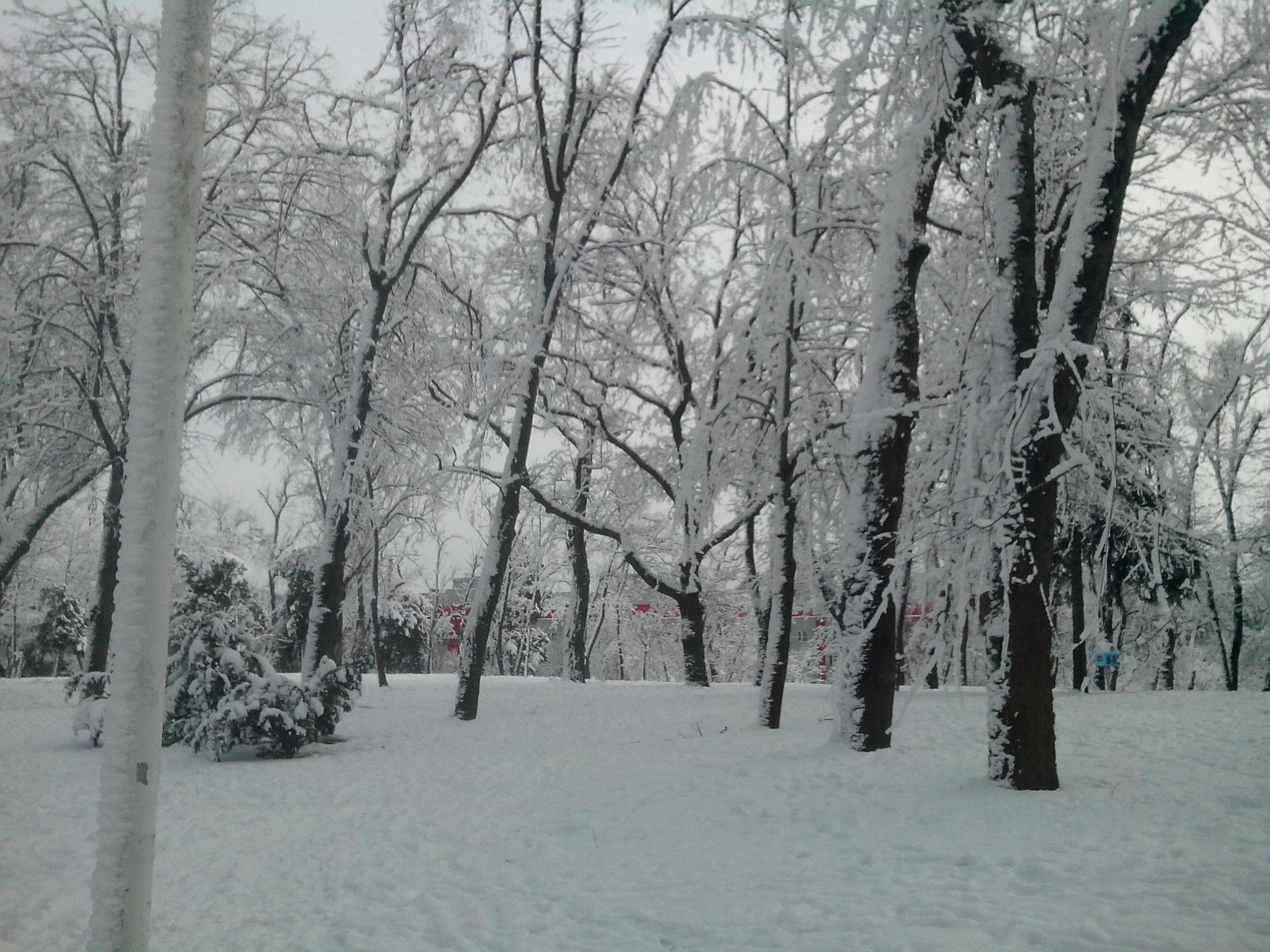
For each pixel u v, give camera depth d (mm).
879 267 13141
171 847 8602
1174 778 10406
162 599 4457
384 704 21828
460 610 57188
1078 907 5910
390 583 46469
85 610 41938
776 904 6457
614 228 21906
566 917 6531
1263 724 15430
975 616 10648
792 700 21453
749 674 49219
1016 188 10977
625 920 6398
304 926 6441
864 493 12875
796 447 19359
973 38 11414
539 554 30250
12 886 7145
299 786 11680
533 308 20156
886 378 12875
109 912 4234
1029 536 9430
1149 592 22453
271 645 38156
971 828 8133
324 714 14961
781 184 18000
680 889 7020
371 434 21984
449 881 7551
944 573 9922
